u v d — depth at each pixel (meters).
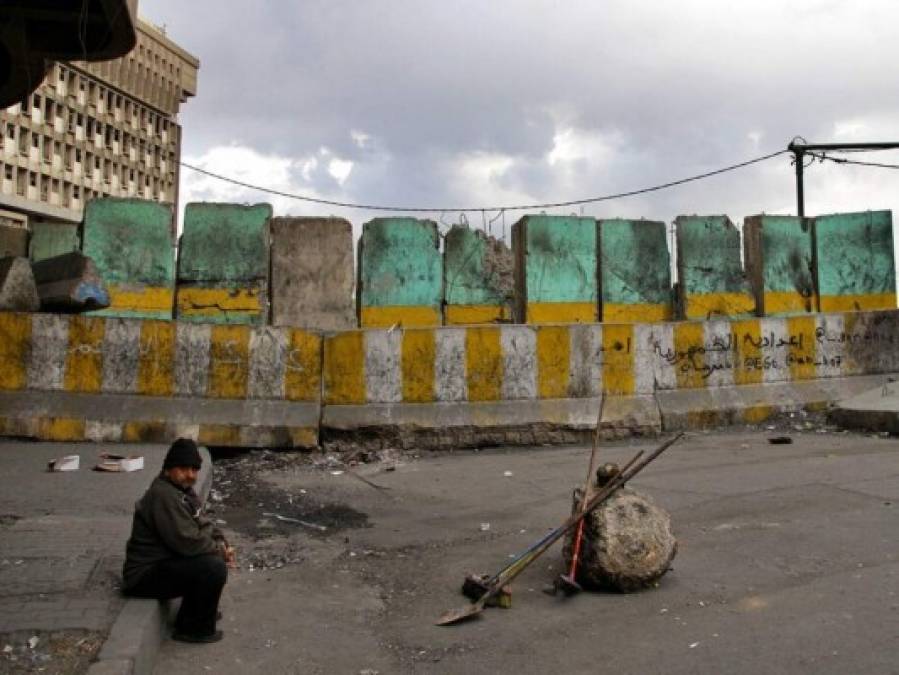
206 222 11.73
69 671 3.45
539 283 12.29
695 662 4.04
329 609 5.04
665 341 11.97
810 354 12.88
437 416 10.93
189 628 4.41
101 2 7.89
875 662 3.91
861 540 6.06
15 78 9.16
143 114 78.06
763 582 5.23
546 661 4.18
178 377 10.40
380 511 7.73
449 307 12.09
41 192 64.94
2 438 9.80
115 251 11.51
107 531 5.70
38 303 10.59
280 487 8.81
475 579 5.15
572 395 11.45
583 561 5.18
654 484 8.30
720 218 13.10
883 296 13.60
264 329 10.70
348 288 11.86
